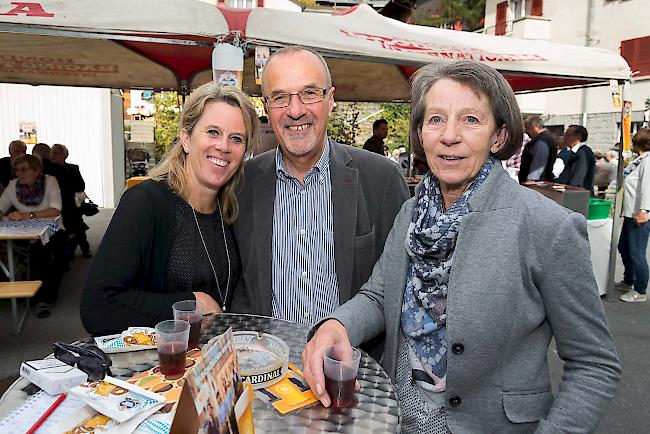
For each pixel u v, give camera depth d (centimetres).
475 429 134
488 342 128
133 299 170
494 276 127
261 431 108
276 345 145
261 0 1681
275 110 199
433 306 141
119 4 308
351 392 119
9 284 415
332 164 209
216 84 189
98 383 114
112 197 1091
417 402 145
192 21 313
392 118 1359
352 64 649
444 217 137
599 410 121
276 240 206
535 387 132
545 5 1598
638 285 535
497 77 132
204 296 184
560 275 123
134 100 1178
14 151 639
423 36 416
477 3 1998
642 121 1282
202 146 181
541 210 127
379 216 215
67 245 586
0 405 111
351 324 154
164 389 119
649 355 390
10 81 665
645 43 1292
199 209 195
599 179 989
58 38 501
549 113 1544
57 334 422
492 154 140
